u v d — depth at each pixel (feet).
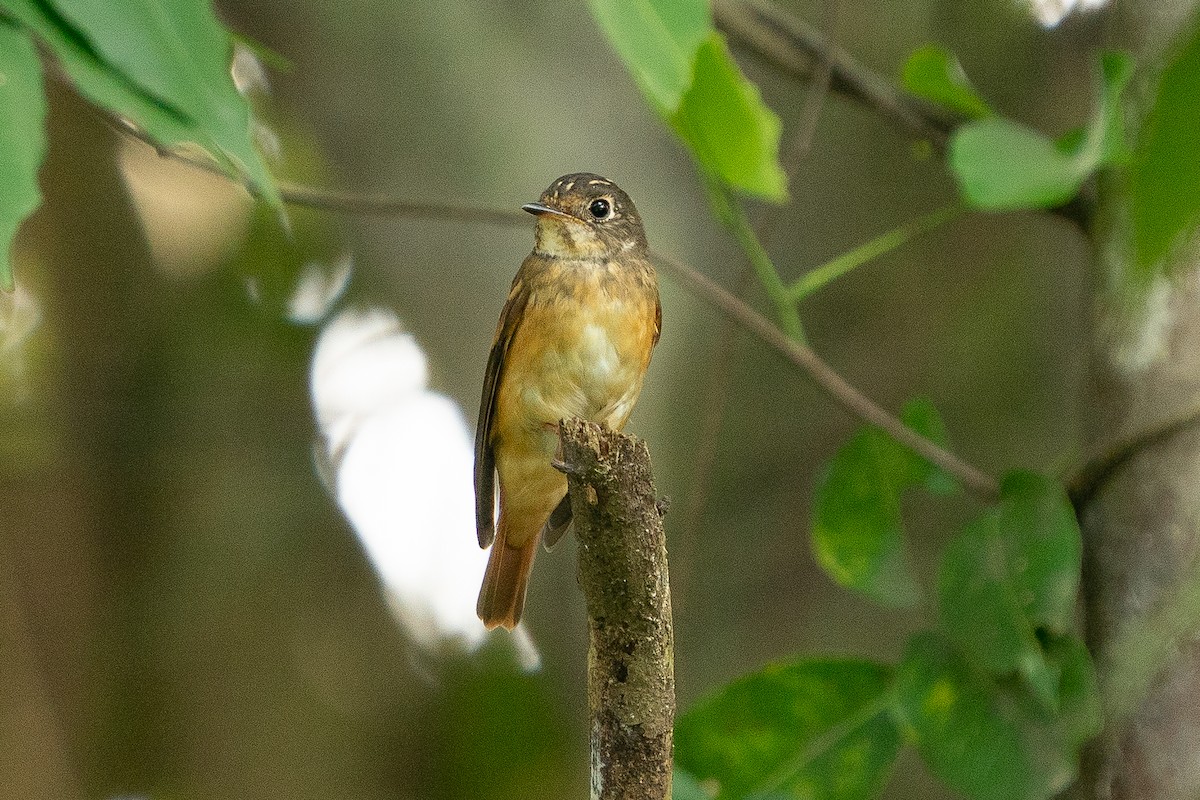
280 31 34.30
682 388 37.76
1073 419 38.60
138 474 41.04
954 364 39.45
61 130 39.81
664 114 16.80
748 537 38.09
